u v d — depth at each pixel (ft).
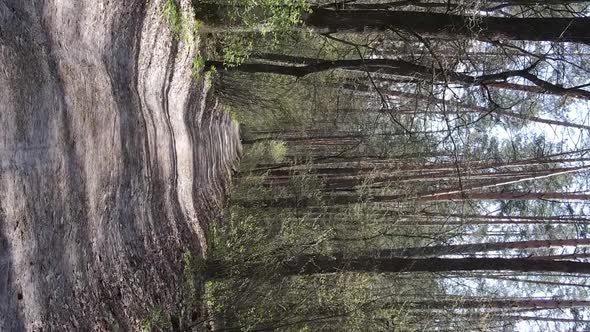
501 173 41.96
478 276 36.88
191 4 27.48
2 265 11.64
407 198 40.63
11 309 11.89
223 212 41.29
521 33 20.44
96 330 16.61
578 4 24.72
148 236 24.14
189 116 35.22
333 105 50.24
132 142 22.08
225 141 53.67
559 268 25.14
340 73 40.73
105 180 18.71
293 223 32.30
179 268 27.35
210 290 28.14
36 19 13.74
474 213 45.85
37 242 13.37
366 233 36.01
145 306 21.44
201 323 26.13
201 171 39.65
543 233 47.67
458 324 39.32
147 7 23.12
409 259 27.25
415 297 35.94
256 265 28.63
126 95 21.52
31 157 13.24
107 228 18.94
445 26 21.58
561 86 21.91
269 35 32.12
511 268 25.70
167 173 28.45
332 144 56.80
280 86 47.91
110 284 18.72
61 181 14.93
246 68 29.96
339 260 28.32
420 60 25.88
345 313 26.27
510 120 34.35
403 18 22.00
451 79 23.24
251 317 25.77
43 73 14.03
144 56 23.89
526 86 27.40
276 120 58.44
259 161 58.49
